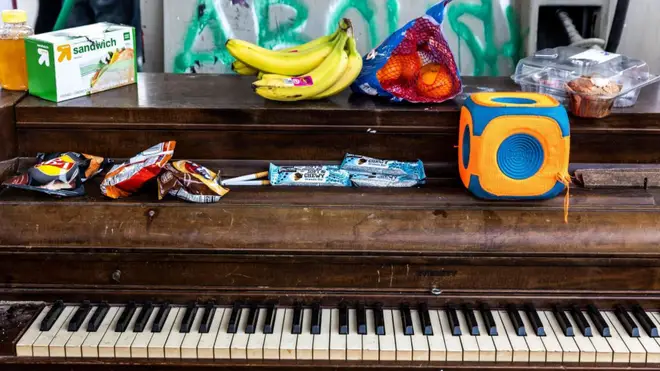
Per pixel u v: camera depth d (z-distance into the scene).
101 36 2.34
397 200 2.13
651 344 2.01
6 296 2.12
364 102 2.32
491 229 2.07
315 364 1.98
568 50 2.62
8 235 2.06
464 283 2.11
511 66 2.75
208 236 2.05
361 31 2.71
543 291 2.12
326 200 2.13
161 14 2.76
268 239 2.05
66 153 2.21
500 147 2.07
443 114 2.25
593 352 1.98
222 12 2.67
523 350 1.98
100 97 2.32
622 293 2.13
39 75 2.26
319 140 2.27
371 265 2.09
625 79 2.34
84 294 2.11
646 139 2.28
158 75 2.63
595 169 2.25
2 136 2.20
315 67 2.36
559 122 2.05
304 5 2.68
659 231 2.09
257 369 2.02
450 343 2.00
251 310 2.09
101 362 1.98
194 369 2.02
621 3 2.69
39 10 2.75
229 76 2.63
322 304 2.12
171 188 2.10
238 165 2.28
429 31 2.28
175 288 2.12
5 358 1.97
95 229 2.06
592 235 2.07
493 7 2.69
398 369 2.01
